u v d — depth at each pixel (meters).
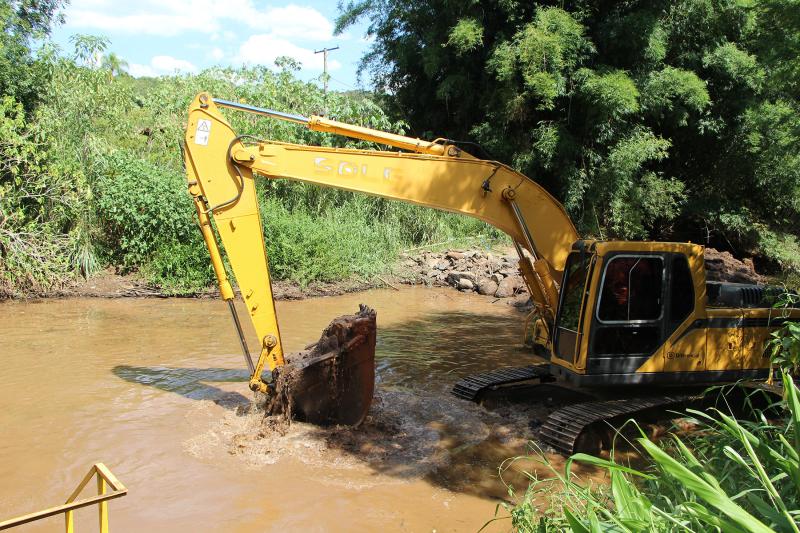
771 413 7.43
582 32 18.08
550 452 6.45
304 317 11.92
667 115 19.61
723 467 4.08
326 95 19.05
